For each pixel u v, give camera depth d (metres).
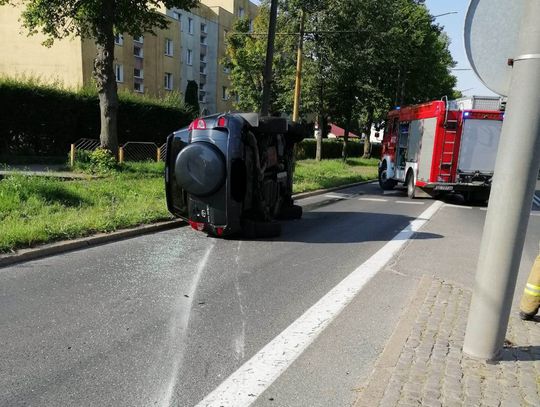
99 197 10.89
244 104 40.97
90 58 35.00
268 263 6.84
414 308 4.91
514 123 3.29
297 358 3.89
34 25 16.73
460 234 9.70
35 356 3.80
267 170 9.33
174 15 47.75
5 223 7.68
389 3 27.81
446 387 3.24
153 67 42.75
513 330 4.30
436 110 14.95
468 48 3.37
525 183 3.33
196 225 8.29
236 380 3.52
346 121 33.44
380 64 30.56
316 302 5.23
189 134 8.22
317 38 26.36
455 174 14.89
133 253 7.13
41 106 19.86
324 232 9.39
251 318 4.73
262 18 38.38
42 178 11.49
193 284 5.75
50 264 6.36
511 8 3.30
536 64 3.16
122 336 4.22
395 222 10.92
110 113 16.14
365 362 3.84
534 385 3.28
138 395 3.29
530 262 7.67
